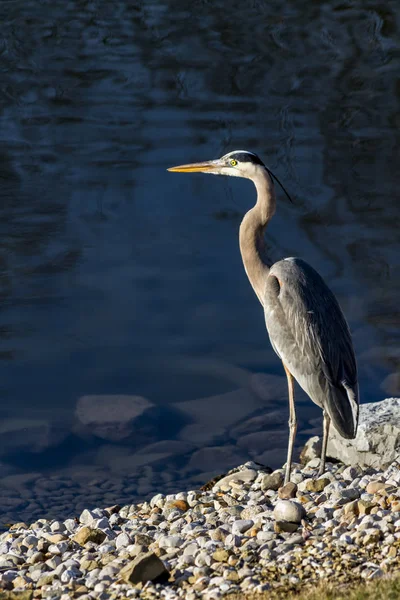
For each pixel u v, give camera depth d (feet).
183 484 38.47
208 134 87.56
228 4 124.26
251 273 37.47
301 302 33.35
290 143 84.99
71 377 47.98
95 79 102.94
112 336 52.34
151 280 58.95
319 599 22.34
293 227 67.72
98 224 67.15
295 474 35.88
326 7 121.29
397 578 23.03
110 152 82.69
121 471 39.73
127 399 45.55
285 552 27.17
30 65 106.52
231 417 44.16
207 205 70.95
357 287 58.54
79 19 120.16
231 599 23.54
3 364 49.11
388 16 118.11
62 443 41.93
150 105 96.07
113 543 30.71
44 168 78.74
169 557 28.07
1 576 28.07
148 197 72.84
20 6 124.26
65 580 27.12
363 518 28.96
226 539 28.81
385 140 85.30
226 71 104.68
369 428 37.04
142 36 114.93
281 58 108.47
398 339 51.60
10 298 56.39
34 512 36.22
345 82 101.81
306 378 33.09
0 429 43.04
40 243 64.03
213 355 50.55
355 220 68.44
